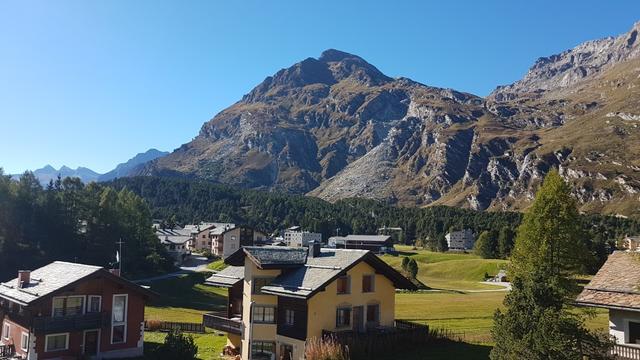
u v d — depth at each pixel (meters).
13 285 47.97
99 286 44.44
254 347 44.31
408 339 42.09
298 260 46.12
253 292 44.75
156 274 126.44
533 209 46.97
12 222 99.06
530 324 24.59
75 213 113.81
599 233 156.75
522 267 45.78
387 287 45.16
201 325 62.69
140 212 135.62
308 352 36.19
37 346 41.12
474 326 58.09
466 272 147.25
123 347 45.47
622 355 28.61
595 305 30.23
